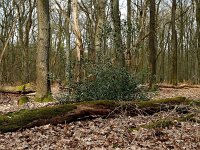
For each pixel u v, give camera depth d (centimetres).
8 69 4062
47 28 1538
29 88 2059
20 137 862
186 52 4800
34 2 3206
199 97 1873
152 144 780
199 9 3053
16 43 4128
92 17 3017
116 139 820
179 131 885
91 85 1252
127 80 1238
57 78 1404
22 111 1033
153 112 1070
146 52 3834
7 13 3659
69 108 977
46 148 759
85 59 1316
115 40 1359
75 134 872
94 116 1011
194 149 752
